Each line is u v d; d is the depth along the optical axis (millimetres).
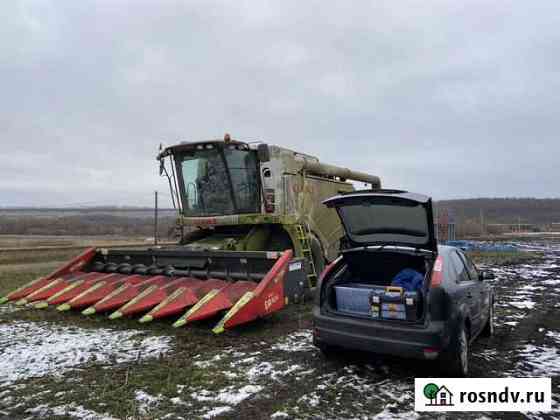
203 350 5578
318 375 4695
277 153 9820
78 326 6824
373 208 5227
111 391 4246
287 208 9859
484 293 5930
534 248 26500
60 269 8773
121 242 32906
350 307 5008
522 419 3721
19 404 3971
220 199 9883
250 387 4352
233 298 6391
